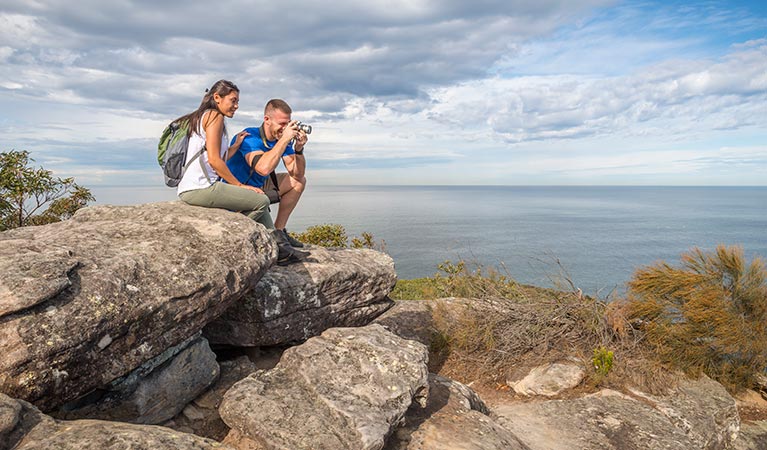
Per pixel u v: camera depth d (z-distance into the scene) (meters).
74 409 3.85
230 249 4.74
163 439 3.20
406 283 14.98
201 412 4.61
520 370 7.09
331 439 3.62
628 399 6.33
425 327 8.38
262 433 3.69
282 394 4.09
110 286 3.72
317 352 4.59
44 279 3.41
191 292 4.17
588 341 7.48
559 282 8.24
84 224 4.82
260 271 4.93
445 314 8.52
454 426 4.50
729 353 7.19
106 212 5.20
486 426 4.61
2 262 3.48
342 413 3.86
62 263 3.63
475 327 7.82
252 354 5.84
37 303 3.29
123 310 3.71
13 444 2.85
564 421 5.80
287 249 5.80
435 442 4.17
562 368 6.88
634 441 5.44
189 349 4.59
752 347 6.96
